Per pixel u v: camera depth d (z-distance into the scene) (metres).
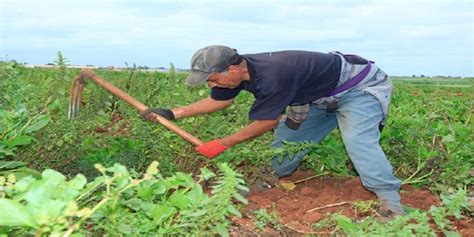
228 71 4.26
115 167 2.68
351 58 4.71
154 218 3.15
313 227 4.17
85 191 2.60
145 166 5.27
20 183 2.38
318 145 5.24
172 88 8.10
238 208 4.23
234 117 6.56
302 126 5.22
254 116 4.39
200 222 3.18
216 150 4.58
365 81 4.63
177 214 3.65
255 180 5.36
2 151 3.98
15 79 6.16
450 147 5.75
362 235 3.52
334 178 5.66
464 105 8.67
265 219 4.10
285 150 5.05
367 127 4.56
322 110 5.12
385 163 4.49
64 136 4.86
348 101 4.62
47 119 4.21
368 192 5.10
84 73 4.78
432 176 5.57
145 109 4.79
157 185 3.26
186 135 4.69
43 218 2.06
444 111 7.72
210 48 4.22
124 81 7.31
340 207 4.73
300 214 4.54
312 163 5.66
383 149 5.81
